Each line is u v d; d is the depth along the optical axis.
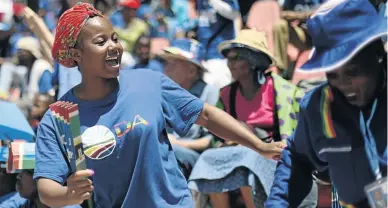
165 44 13.88
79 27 5.27
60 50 5.38
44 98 9.71
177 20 14.66
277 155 5.69
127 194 5.36
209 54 12.38
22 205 7.66
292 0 11.95
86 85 5.36
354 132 4.93
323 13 4.80
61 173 5.25
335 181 5.14
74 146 5.05
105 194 5.44
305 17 11.32
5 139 7.95
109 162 5.30
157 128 5.33
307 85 9.30
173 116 5.46
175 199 5.39
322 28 4.77
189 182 8.41
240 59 8.47
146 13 14.88
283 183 5.54
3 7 12.23
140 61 13.07
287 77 10.91
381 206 4.62
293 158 5.56
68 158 5.19
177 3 15.07
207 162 8.38
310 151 5.38
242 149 8.27
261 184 8.16
